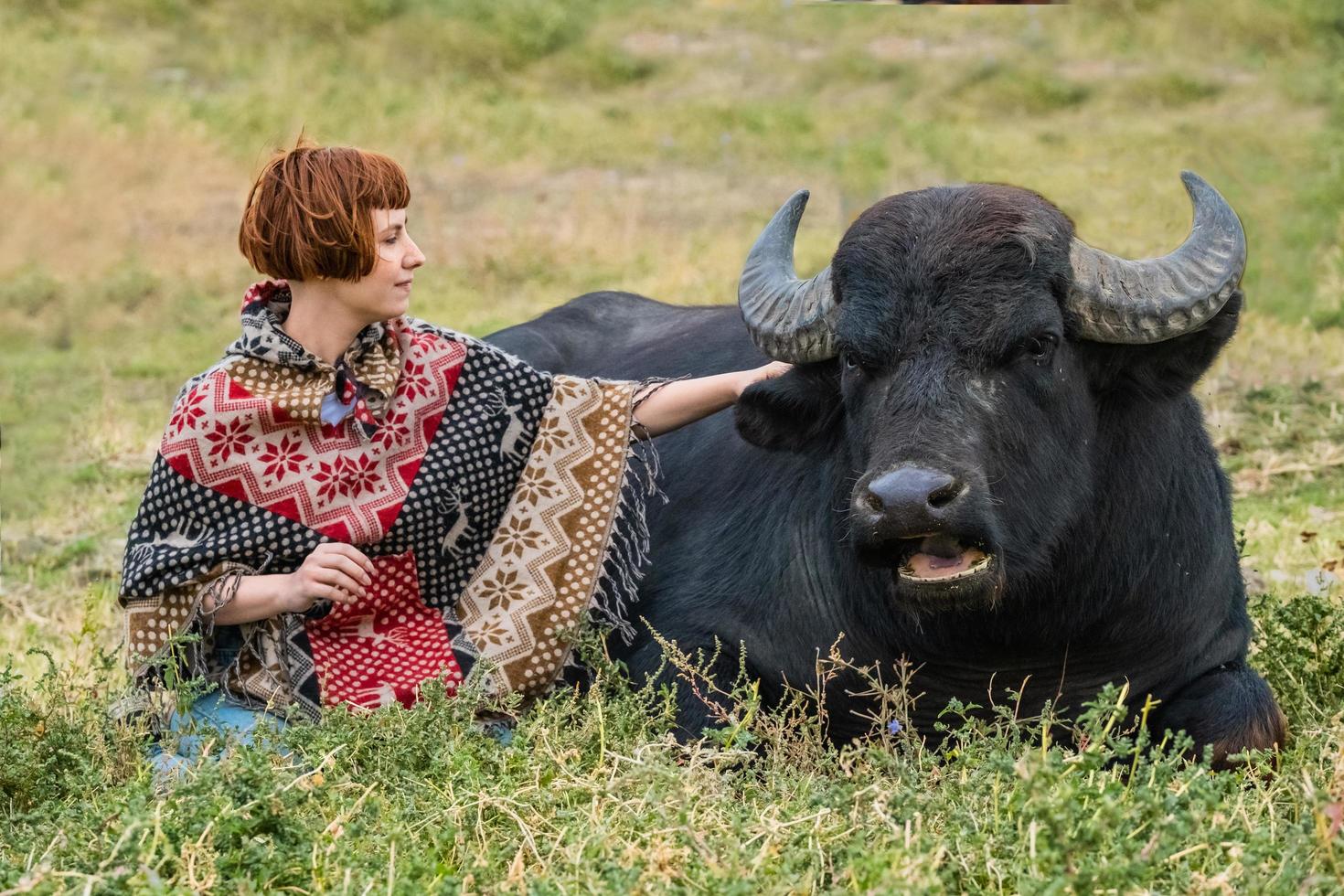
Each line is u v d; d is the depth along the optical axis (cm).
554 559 532
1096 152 1694
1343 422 952
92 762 473
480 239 1575
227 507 505
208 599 500
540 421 541
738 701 516
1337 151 1508
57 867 399
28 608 773
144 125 1869
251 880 381
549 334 750
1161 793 395
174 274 1520
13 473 1007
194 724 480
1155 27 1989
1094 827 364
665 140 1911
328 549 493
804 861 393
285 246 491
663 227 1609
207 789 409
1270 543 763
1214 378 1023
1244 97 1794
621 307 783
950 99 1970
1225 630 539
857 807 418
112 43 2192
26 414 1141
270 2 2298
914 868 361
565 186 1800
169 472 506
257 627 510
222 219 1694
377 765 459
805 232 1548
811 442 534
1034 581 491
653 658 562
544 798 428
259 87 2089
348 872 376
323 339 511
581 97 2169
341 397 512
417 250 518
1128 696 527
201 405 504
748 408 531
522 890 382
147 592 502
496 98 2142
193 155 1842
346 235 488
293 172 491
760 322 522
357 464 511
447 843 413
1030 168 1644
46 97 1961
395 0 2286
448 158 1916
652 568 595
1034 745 516
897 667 525
